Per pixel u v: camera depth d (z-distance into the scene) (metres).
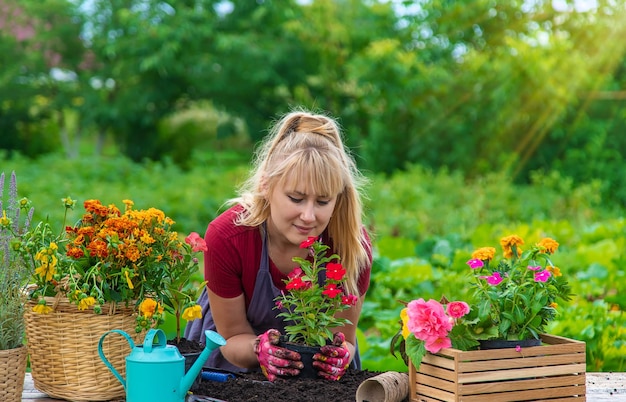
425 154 13.75
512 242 2.41
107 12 16.70
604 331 4.56
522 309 2.28
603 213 11.12
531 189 11.65
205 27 15.80
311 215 2.45
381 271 6.33
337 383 2.43
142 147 17.38
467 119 13.55
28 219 2.40
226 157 17.39
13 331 2.30
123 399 2.38
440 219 9.84
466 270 6.13
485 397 2.17
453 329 2.23
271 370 2.46
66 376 2.34
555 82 12.93
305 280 2.49
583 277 6.07
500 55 13.44
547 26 14.13
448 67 14.50
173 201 10.69
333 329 2.85
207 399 2.30
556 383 2.24
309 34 15.57
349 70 14.54
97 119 16.75
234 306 2.77
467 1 14.34
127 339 2.27
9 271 2.32
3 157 14.99
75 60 16.97
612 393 2.58
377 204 10.27
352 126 15.35
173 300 2.43
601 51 13.35
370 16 15.62
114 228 2.31
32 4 16.77
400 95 13.79
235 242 2.69
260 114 16.72
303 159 2.43
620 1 13.32
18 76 17.03
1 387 2.26
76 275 2.31
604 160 12.73
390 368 3.86
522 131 13.27
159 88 16.55
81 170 13.02
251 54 15.54
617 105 13.17
